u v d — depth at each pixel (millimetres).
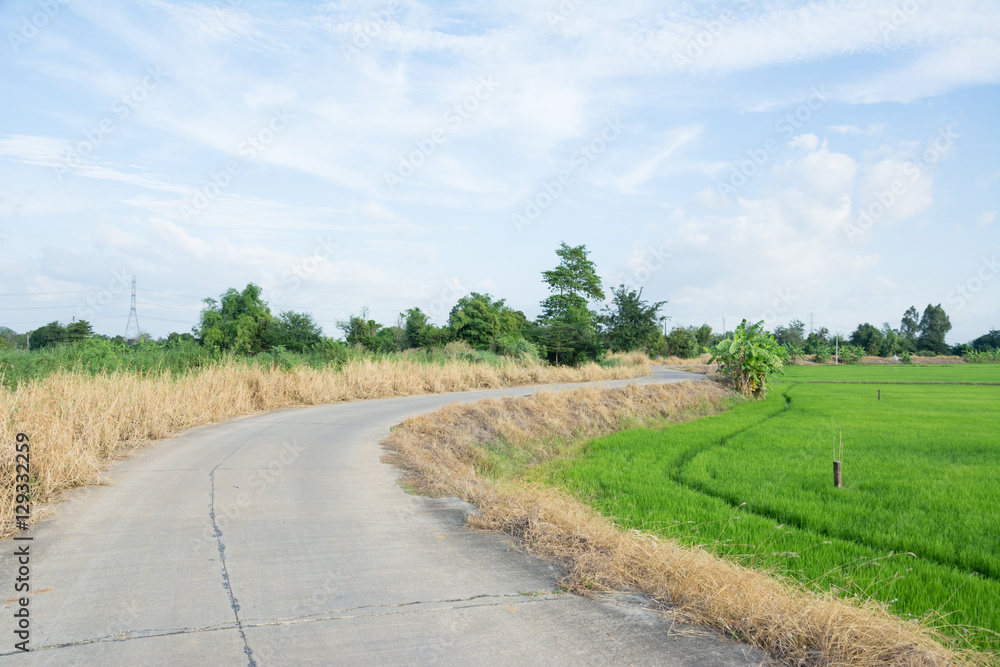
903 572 5969
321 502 7492
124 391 12805
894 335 96438
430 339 45188
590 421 19547
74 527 6176
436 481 8844
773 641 3961
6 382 13492
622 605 4590
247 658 3564
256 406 18297
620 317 66062
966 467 11383
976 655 4070
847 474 10828
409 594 4656
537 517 6469
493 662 3611
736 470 11258
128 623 3986
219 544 5738
